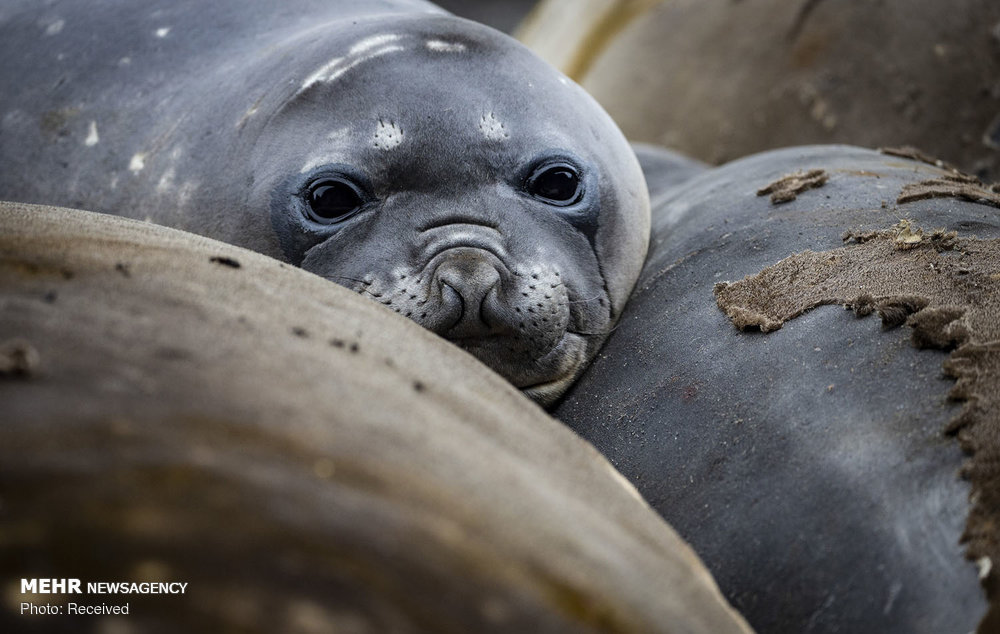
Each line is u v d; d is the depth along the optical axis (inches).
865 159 352.8
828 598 184.5
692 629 146.8
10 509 113.3
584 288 307.1
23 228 189.0
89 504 115.6
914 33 526.3
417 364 183.2
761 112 553.0
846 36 537.6
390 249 290.7
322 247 296.7
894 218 275.0
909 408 200.7
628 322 301.7
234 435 132.2
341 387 155.3
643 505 183.8
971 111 510.6
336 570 118.2
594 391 281.1
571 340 301.1
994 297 215.9
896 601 175.5
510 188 305.9
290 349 161.8
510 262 291.3
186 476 122.6
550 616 127.6
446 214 294.5
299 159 300.8
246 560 115.2
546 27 756.6
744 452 218.7
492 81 314.8
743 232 301.1
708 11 601.3
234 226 308.2
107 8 368.2
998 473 177.2
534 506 147.1
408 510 130.1
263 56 334.0
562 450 181.9
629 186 338.6
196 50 347.9
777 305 252.5
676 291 295.1
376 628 115.0
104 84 347.9
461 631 119.9
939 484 182.5
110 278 170.9
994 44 514.0
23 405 128.1
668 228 348.5
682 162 472.7
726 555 203.3
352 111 302.4
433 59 314.8
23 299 156.6
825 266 257.8
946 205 278.5
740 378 237.1
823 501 196.1
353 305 202.4
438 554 125.8
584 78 653.9
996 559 167.3
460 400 175.3
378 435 144.5
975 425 187.5
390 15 349.7
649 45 617.3
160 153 327.3
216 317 165.3
